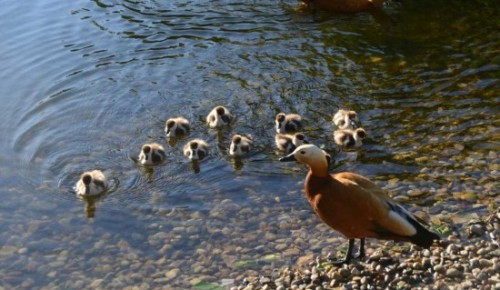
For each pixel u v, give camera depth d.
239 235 10.02
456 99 13.37
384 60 14.98
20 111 13.33
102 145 12.45
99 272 9.39
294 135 12.05
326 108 13.27
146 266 9.48
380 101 13.41
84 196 11.04
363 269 8.95
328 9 17.27
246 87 14.00
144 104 13.59
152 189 11.23
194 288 8.98
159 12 17.16
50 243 9.98
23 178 11.50
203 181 11.41
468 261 8.86
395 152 11.88
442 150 11.82
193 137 12.65
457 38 15.90
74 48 15.59
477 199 10.42
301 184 11.17
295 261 9.39
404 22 16.75
